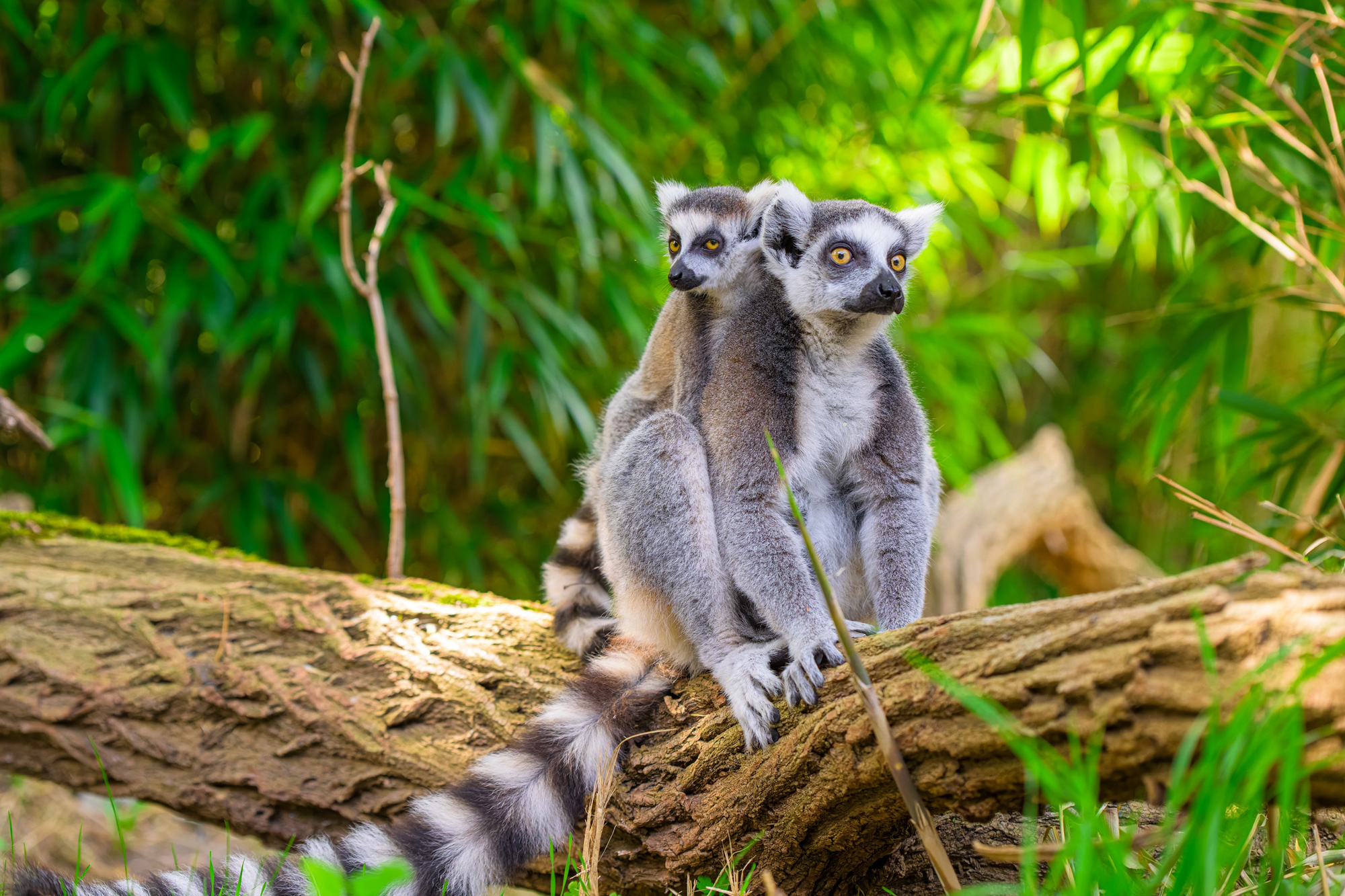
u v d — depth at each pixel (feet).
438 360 22.58
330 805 11.56
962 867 9.89
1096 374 33.78
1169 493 24.72
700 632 10.69
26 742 12.96
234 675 12.25
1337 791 7.10
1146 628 7.23
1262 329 29.89
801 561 10.77
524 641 12.32
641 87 22.07
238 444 20.75
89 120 19.30
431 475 22.95
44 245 20.63
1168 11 15.12
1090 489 35.32
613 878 10.32
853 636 9.91
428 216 20.90
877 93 23.32
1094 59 20.40
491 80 20.08
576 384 22.40
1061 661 7.52
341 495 22.56
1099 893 8.29
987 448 34.27
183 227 17.72
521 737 10.61
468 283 19.31
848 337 11.78
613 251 21.27
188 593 13.38
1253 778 6.53
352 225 19.77
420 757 11.32
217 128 21.13
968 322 23.98
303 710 11.86
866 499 11.83
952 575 24.21
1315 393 15.78
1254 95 15.43
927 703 8.12
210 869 9.84
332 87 21.47
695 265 14.02
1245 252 17.49
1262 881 8.00
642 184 21.61
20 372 18.84
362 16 18.95
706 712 10.29
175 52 19.20
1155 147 16.74
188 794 12.15
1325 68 14.44
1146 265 29.60
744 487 10.89
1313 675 6.50
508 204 20.85
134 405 18.98
